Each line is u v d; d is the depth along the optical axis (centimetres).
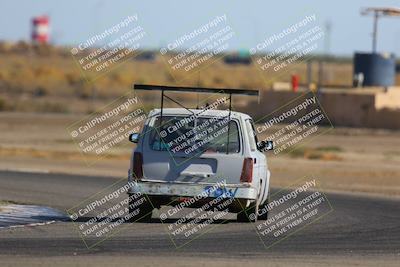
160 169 6831
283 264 5091
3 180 10762
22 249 5397
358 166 15338
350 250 5797
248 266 4981
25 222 6769
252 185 6838
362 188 11638
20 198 8681
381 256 5572
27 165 13562
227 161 6812
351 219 7694
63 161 14525
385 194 10894
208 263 5047
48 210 7669
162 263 5003
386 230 6962
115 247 5609
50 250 5397
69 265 4859
